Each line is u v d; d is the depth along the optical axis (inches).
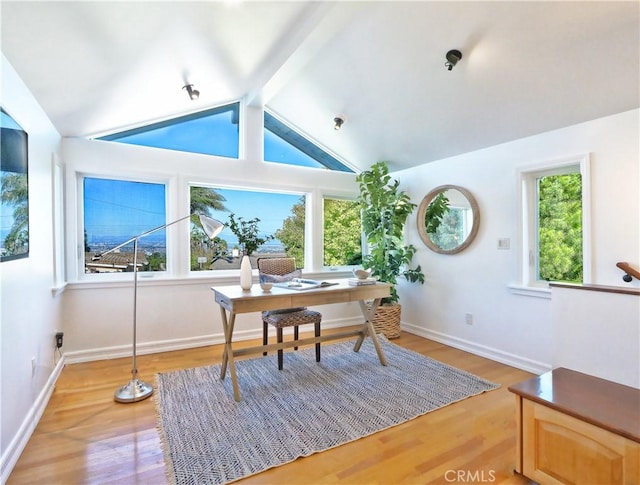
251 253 160.2
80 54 79.7
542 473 62.9
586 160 103.3
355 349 136.9
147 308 135.3
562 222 115.2
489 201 132.9
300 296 106.6
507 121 115.6
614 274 97.7
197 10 77.9
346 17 87.4
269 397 97.0
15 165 72.9
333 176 177.8
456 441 77.0
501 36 86.3
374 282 123.3
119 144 131.3
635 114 93.9
